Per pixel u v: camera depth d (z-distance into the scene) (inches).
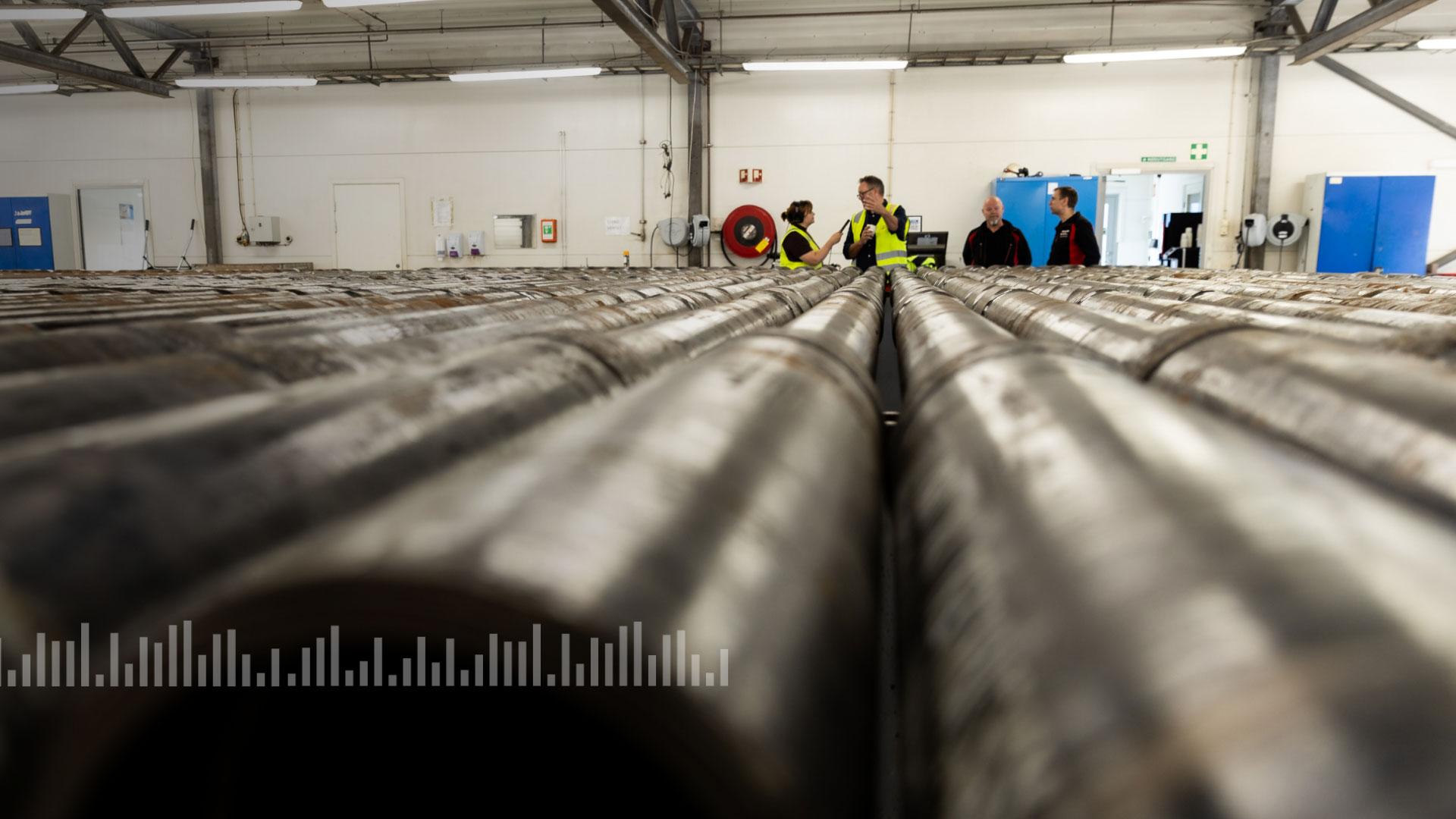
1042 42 305.0
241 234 348.8
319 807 10.2
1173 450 13.0
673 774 8.1
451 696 11.2
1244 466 11.9
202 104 344.2
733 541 11.1
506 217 330.6
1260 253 310.3
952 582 12.5
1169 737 6.7
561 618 8.0
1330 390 20.3
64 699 10.2
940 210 315.3
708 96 318.3
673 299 71.8
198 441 13.9
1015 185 300.8
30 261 362.9
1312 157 303.3
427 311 55.3
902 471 21.5
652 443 13.9
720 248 327.0
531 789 10.7
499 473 11.8
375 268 346.3
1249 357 25.4
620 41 323.6
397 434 16.9
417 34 330.3
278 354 28.0
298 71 324.2
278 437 14.9
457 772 10.8
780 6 307.6
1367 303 59.4
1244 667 7.0
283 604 8.2
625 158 327.0
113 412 20.1
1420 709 6.0
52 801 8.3
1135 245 393.4
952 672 10.6
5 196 363.3
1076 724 7.5
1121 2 295.6
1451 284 107.7
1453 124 294.8
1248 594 8.0
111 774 8.3
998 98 309.0
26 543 10.7
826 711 9.8
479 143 333.7
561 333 31.3
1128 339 36.0
